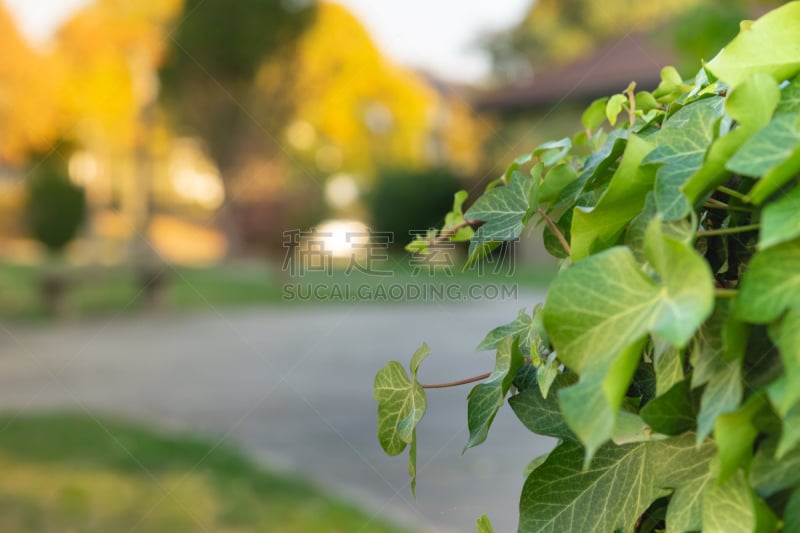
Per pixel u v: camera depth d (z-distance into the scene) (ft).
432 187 52.75
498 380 2.17
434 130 74.43
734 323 1.36
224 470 10.95
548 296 1.45
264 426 13.93
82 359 22.79
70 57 62.44
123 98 64.03
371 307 34.47
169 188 79.25
